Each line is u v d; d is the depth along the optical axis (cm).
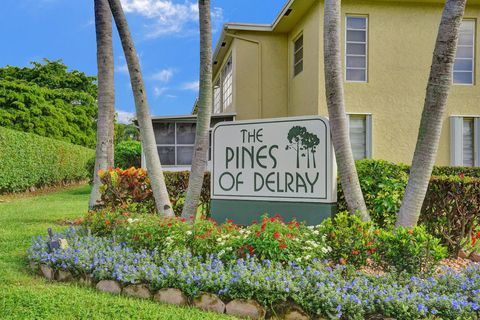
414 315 390
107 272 508
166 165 1792
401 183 683
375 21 1318
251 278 443
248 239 522
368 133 1318
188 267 484
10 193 1884
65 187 2458
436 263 502
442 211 660
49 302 456
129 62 781
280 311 423
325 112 1300
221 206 768
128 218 649
